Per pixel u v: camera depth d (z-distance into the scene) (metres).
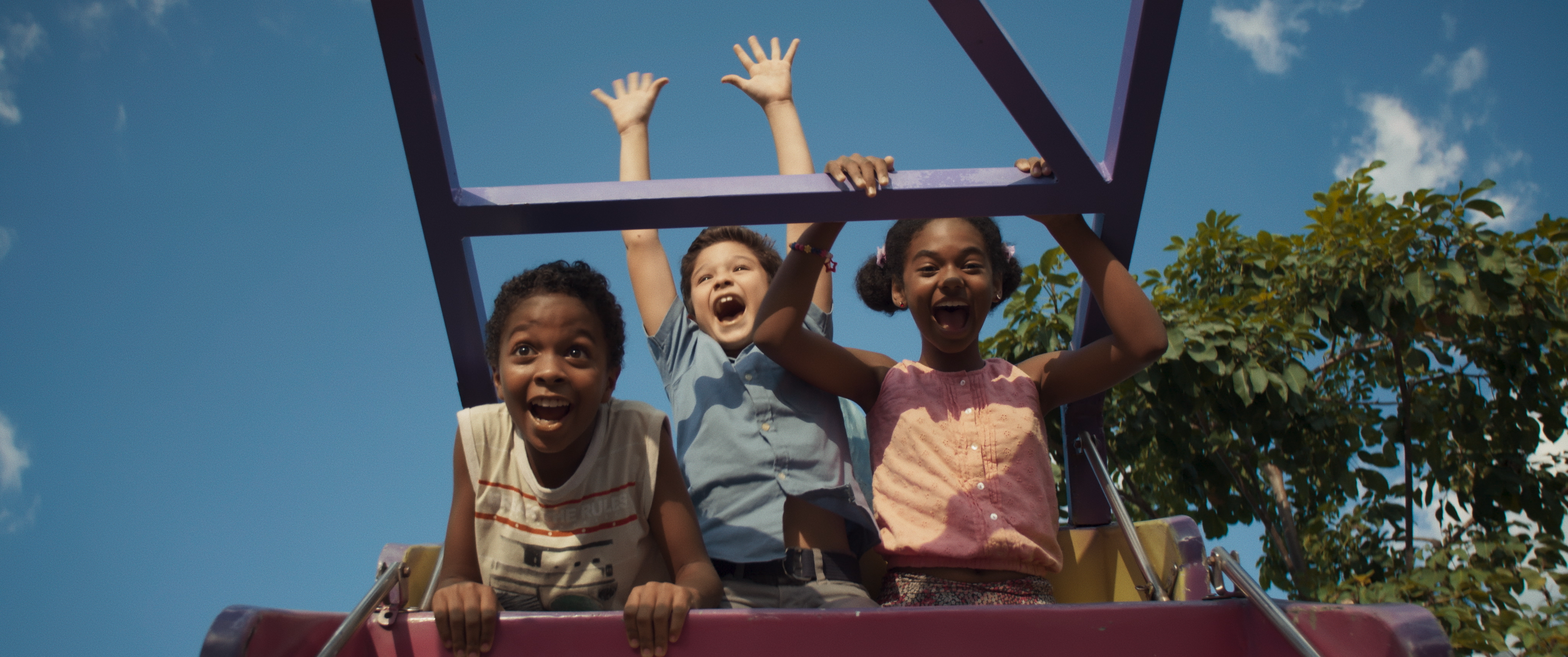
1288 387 5.63
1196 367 5.54
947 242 2.35
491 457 1.92
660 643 1.43
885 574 2.36
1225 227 6.23
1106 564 2.32
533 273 1.93
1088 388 2.29
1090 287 2.14
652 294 2.85
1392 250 5.68
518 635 1.45
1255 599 1.41
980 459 2.21
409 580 2.01
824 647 1.42
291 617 1.41
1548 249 5.78
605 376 1.91
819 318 2.82
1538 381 5.85
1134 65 1.71
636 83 3.06
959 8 1.64
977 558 2.10
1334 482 6.12
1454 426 6.09
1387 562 6.11
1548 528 5.84
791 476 2.31
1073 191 1.85
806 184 1.81
